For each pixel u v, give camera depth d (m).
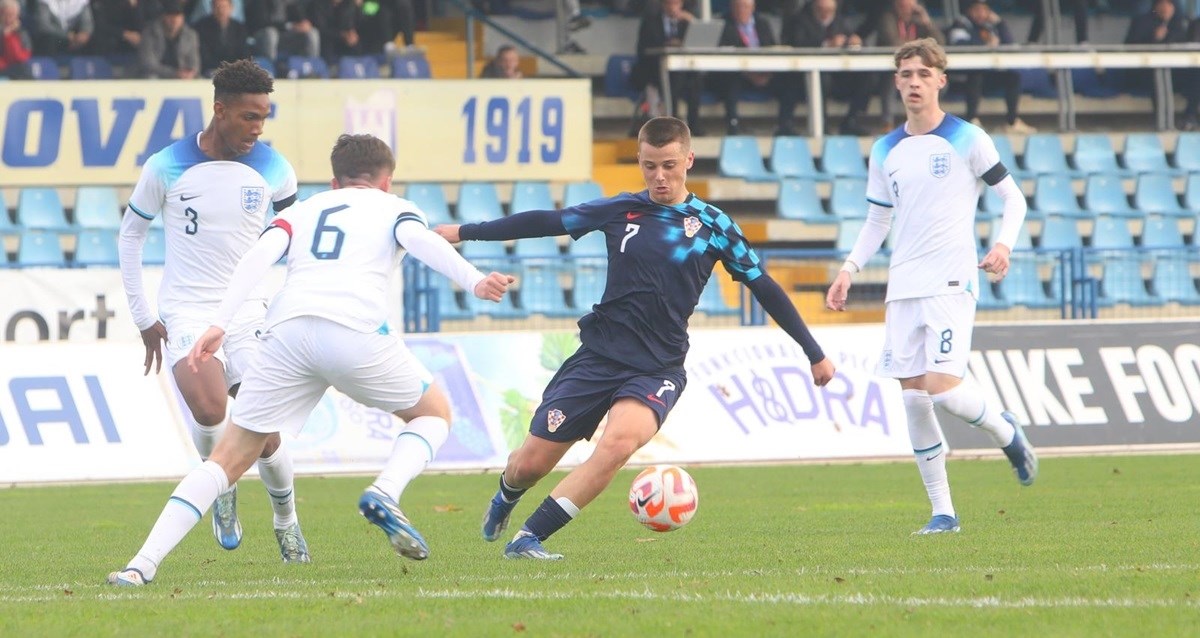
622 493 36.62
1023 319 52.75
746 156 66.06
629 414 20.47
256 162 22.72
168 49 59.81
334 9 64.31
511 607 16.75
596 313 21.05
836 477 40.03
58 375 42.47
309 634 15.10
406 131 57.91
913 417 25.95
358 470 43.41
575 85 59.22
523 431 44.81
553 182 59.69
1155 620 15.57
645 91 66.00
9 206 57.62
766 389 45.50
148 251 54.62
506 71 62.72
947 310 25.39
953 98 73.50
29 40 62.62
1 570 22.30
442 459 44.12
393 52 64.69
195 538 27.47
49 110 55.38
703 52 63.97
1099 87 76.44
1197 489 34.62
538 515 21.38
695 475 41.16
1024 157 68.88
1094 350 46.94
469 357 45.00
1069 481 37.41
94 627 15.77
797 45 66.88
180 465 42.91
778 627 15.16
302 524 29.55
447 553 23.53
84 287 43.91
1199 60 68.31
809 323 53.62
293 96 56.88
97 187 57.25
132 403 42.91
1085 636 14.66
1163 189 68.19
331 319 18.89
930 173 25.41
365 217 19.48
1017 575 19.31
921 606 16.61
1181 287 52.75
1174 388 47.16
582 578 19.55
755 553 22.70
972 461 44.69
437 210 58.41
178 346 22.34
